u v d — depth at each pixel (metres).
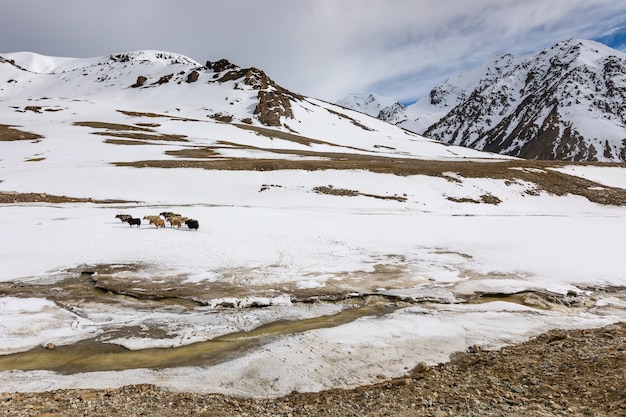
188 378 10.58
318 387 10.07
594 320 14.25
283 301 16.44
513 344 12.34
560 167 67.69
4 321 14.06
